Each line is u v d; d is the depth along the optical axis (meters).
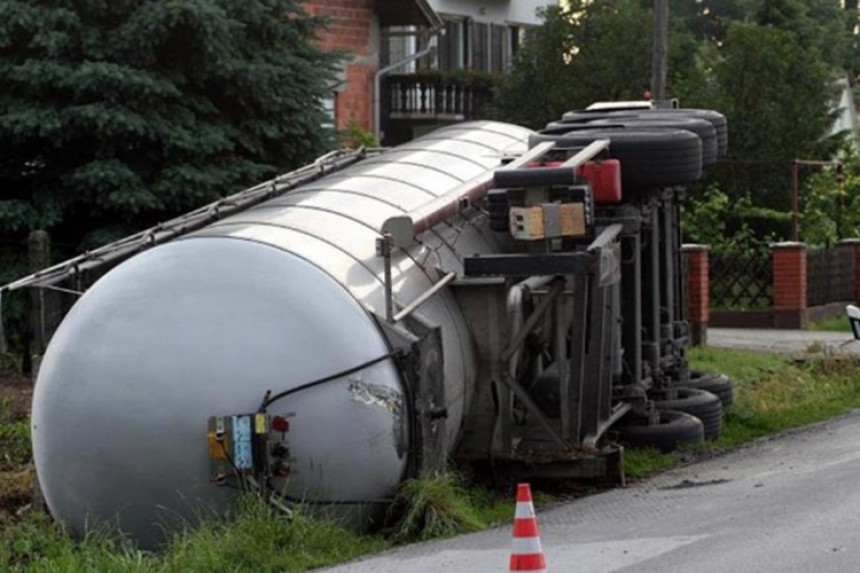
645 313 29.95
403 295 22.80
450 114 69.88
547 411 25.80
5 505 25.95
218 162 38.16
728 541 19.50
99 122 36.09
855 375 40.22
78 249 38.22
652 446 28.55
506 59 79.69
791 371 40.25
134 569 19.56
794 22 87.38
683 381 32.75
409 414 21.84
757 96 62.03
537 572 15.02
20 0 36.81
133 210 36.72
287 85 39.28
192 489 21.20
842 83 92.44
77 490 21.62
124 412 21.22
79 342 21.61
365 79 61.50
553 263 23.84
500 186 24.67
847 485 23.48
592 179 26.44
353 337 21.36
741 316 55.12
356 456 21.25
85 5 37.16
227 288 21.50
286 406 21.08
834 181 61.91
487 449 24.78
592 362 25.31
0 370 36.47
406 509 21.70
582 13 63.06
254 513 20.66
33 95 37.06
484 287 24.47
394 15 62.16
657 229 30.11
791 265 54.44
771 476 25.41
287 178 28.16
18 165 38.44
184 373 21.14
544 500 24.22
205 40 37.19
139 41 37.06
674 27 96.56
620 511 22.75
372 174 26.78
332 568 19.41
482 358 24.66
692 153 28.12
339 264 22.28
